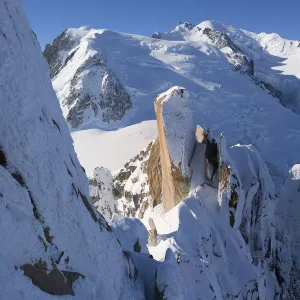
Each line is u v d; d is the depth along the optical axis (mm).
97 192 44281
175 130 29500
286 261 32938
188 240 24484
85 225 12094
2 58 10023
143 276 15711
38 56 12414
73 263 11227
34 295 8398
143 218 33344
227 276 25406
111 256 13547
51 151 11430
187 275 20641
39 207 10328
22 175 10141
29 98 10812
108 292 12195
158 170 33875
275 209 33375
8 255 8461
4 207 8836
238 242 27391
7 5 10859
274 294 30938
